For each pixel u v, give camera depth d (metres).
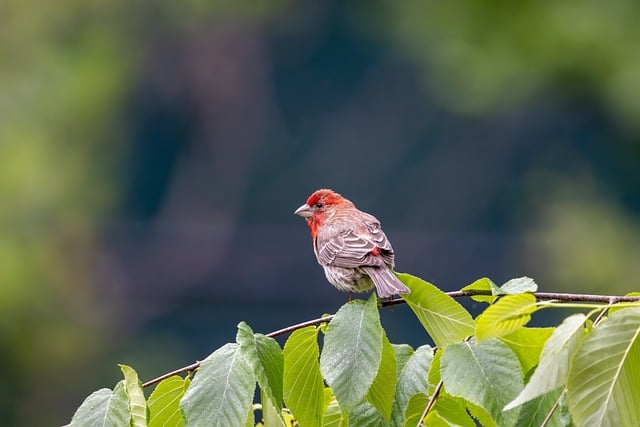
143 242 20.23
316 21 22.67
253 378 3.77
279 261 20.84
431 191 21.20
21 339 15.24
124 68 20.38
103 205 18.28
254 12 21.73
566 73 15.18
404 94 22.08
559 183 17.53
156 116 22.80
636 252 15.66
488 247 19.48
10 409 15.19
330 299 20.39
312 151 22.45
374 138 22.11
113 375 17.42
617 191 17.81
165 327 19.78
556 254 15.94
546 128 19.56
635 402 3.39
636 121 16.05
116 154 19.16
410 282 3.88
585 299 4.09
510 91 16.00
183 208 22.52
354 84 22.48
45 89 18.00
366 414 4.09
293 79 22.98
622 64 14.77
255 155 22.83
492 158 20.83
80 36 19.06
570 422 3.69
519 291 4.15
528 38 14.88
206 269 20.67
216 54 22.70
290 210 22.38
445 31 15.46
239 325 3.88
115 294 18.77
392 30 19.72
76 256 16.95
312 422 4.01
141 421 3.91
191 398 3.76
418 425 3.83
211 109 22.81
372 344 3.85
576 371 3.41
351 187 21.86
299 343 4.03
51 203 16.55
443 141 21.33
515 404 3.40
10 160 16.41
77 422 3.87
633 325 3.42
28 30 18.39
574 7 14.76
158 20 21.78
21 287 15.27
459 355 3.79
